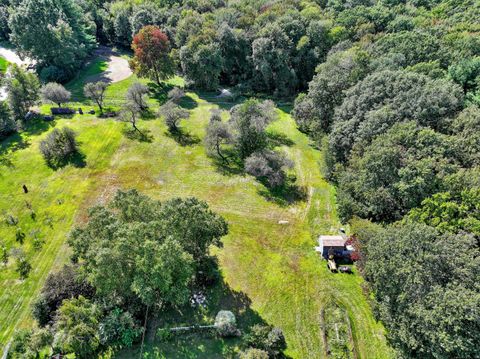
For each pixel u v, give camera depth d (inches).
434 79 1669.5
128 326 958.4
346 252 1263.5
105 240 935.7
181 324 1016.2
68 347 911.0
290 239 1352.1
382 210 1245.7
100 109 2225.6
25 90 2063.2
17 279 1171.3
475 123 1264.8
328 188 1640.0
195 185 1641.2
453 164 1183.6
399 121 1412.4
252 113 1784.0
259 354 872.9
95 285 912.3
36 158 1765.5
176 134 2032.5
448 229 1032.2
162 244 920.9
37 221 1409.9
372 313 1078.4
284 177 1685.5
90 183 1624.0
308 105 2043.6
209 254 1258.6
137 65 2518.5
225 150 1910.7
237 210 1493.6
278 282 1171.3
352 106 1617.9
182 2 3344.0
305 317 1063.0
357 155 1443.2
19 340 935.0
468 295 818.8
